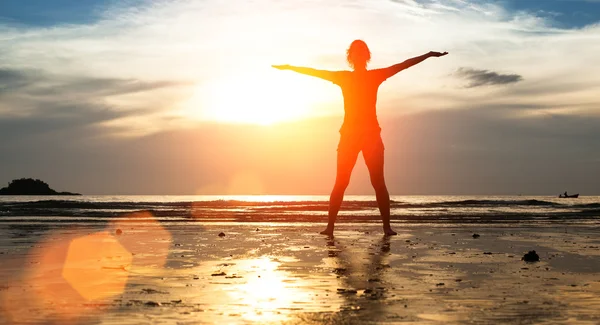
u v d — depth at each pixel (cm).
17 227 1509
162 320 409
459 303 475
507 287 563
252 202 4397
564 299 495
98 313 434
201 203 4225
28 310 446
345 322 402
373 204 3872
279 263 756
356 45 1455
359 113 1411
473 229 1523
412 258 818
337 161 1402
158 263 756
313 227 1592
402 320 408
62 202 3934
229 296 509
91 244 1034
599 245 1048
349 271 678
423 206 3816
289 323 399
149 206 3441
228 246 1005
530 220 1995
